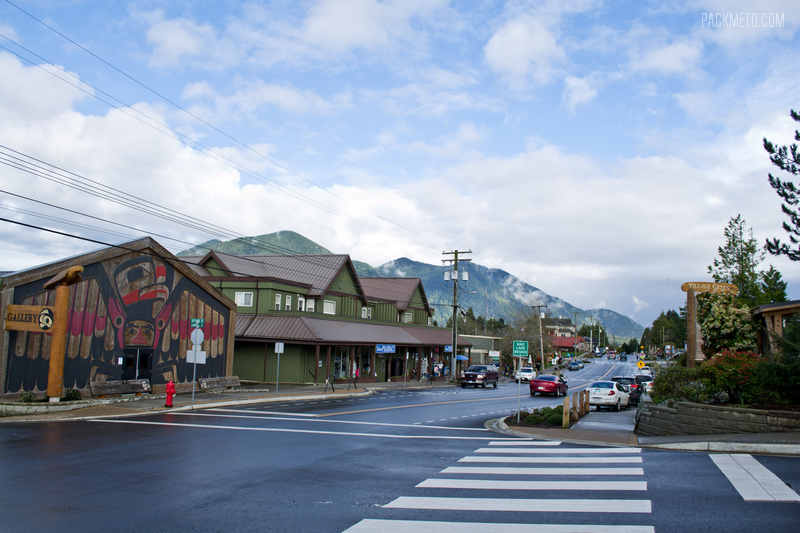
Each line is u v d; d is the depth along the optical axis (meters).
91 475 10.75
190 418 21.03
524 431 19.09
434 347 65.50
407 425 20.75
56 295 23.02
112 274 27.14
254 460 12.69
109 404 24.62
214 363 33.53
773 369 16.50
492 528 7.55
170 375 30.22
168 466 11.78
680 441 15.04
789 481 10.09
